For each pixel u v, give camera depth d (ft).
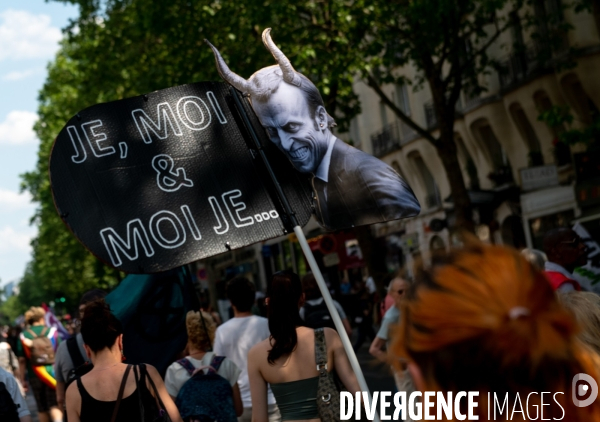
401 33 76.89
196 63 81.20
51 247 252.21
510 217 109.81
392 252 143.84
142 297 28.19
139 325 28.17
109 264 16.53
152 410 16.75
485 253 4.92
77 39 104.53
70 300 302.45
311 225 142.10
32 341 43.57
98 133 17.08
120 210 16.76
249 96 17.62
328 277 145.48
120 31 99.50
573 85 93.81
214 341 23.77
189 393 20.94
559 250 21.71
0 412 20.86
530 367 4.71
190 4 80.28
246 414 23.39
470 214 77.41
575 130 70.74
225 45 80.74
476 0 74.33
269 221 17.24
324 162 17.71
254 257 183.93
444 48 77.51
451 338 4.74
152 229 16.78
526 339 4.66
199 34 80.38
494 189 111.75
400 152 136.56
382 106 141.90
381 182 17.75
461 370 4.78
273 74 17.61
